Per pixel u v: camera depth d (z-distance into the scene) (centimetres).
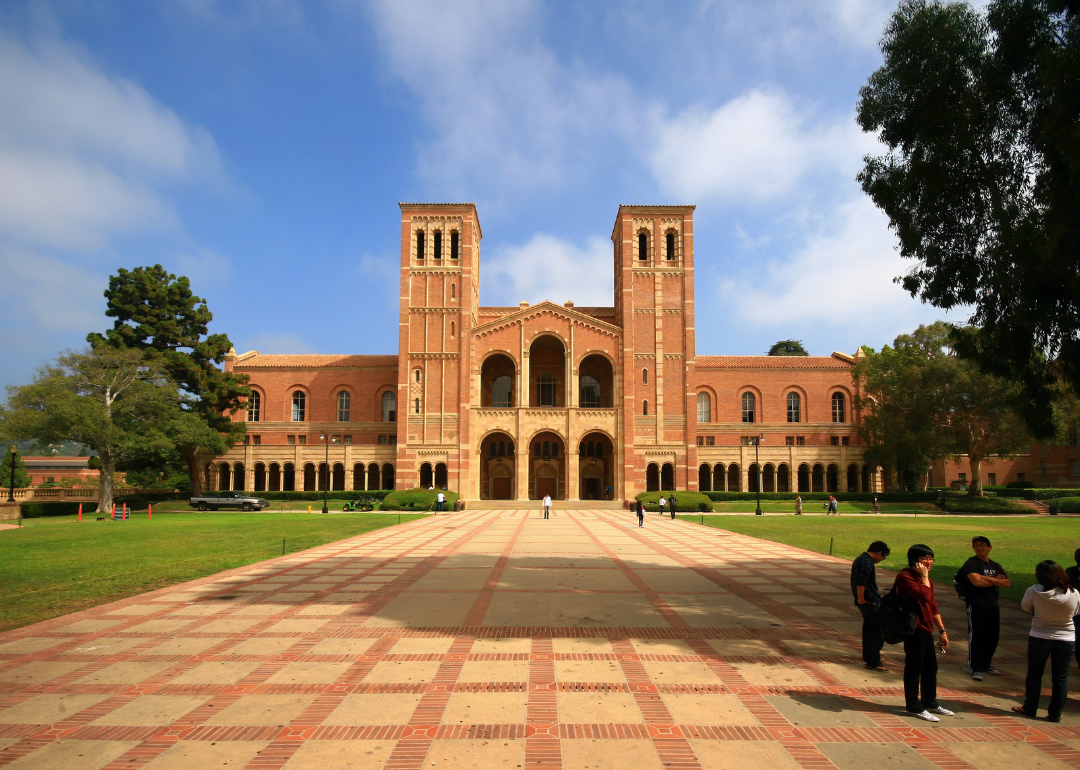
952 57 1430
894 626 788
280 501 6128
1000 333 1450
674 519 4334
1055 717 755
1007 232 1327
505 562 2041
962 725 745
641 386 6519
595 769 623
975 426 5838
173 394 5434
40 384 4791
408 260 6650
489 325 6550
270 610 1312
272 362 7231
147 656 990
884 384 6144
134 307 5847
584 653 1009
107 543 2594
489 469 6988
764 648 1045
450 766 628
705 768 629
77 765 626
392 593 1498
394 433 6994
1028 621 1282
